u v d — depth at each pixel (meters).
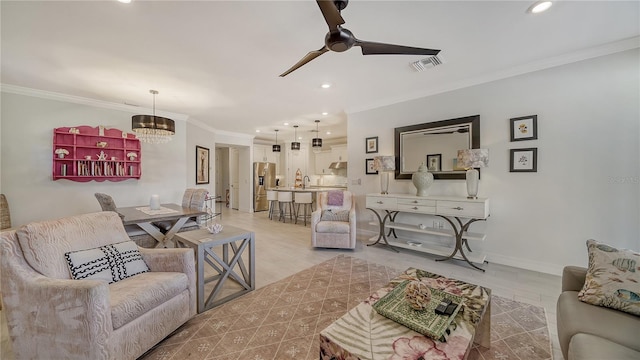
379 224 4.16
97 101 4.03
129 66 2.82
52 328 1.37
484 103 3.25
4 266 1.45
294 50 2.50
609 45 2.47
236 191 8.88
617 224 2.54
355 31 2.19
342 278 2.82
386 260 3.39
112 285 1.67
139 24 2.04
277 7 1.85
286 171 9.12
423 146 3.79
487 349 1.67
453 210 3.10
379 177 4.33
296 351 1.67
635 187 2.46
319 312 2.13
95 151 4.00
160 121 3.47
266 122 5.98
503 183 3.14
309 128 6.77
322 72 3.04
